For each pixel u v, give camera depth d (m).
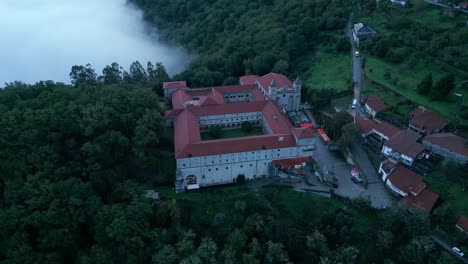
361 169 130.25
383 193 120.88
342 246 105.75
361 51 195.25
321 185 126.25
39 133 122.88
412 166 121.94
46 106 132.38
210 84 188.88
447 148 119.69
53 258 108.19
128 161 133.38
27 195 113.12
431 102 143.38
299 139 128.38
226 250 108.25
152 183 129.88
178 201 121.81
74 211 112.38
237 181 131.00
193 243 113.62
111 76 181.25
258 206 118.06
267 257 104.12
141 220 112.62
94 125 126.00
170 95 176.12
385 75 165.12
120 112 135.00
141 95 144.75
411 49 175.62
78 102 134.38
